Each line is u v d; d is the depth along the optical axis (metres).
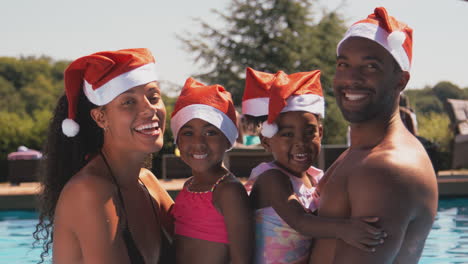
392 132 2.44
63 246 2.78
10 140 21.00
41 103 57.69
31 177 14.80
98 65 2.78
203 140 3.38
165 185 11.84
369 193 2.26
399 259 2.34
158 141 2.90
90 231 2.70
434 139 19.42
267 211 3.27
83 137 3.05
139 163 3.05
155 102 2.91
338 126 27.92
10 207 11.12
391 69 2.44
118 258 2.77
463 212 9.06
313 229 2.61
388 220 2.21
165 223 3.44
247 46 30.12
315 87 3.49
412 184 2.26
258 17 31.05
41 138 21.38
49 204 3.14
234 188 3.26
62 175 3.09
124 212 2.88
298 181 3.34
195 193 3.37
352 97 2.45
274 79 3.47
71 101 2.91
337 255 2.37
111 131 2.89
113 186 2.84
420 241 2.41
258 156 12.70
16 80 60.91
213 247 3.28
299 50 30.50
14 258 6.29
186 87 3.60
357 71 2.45
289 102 3.37
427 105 50.94
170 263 3.37
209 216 3.30
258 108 3.65
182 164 14.31
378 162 2.29
